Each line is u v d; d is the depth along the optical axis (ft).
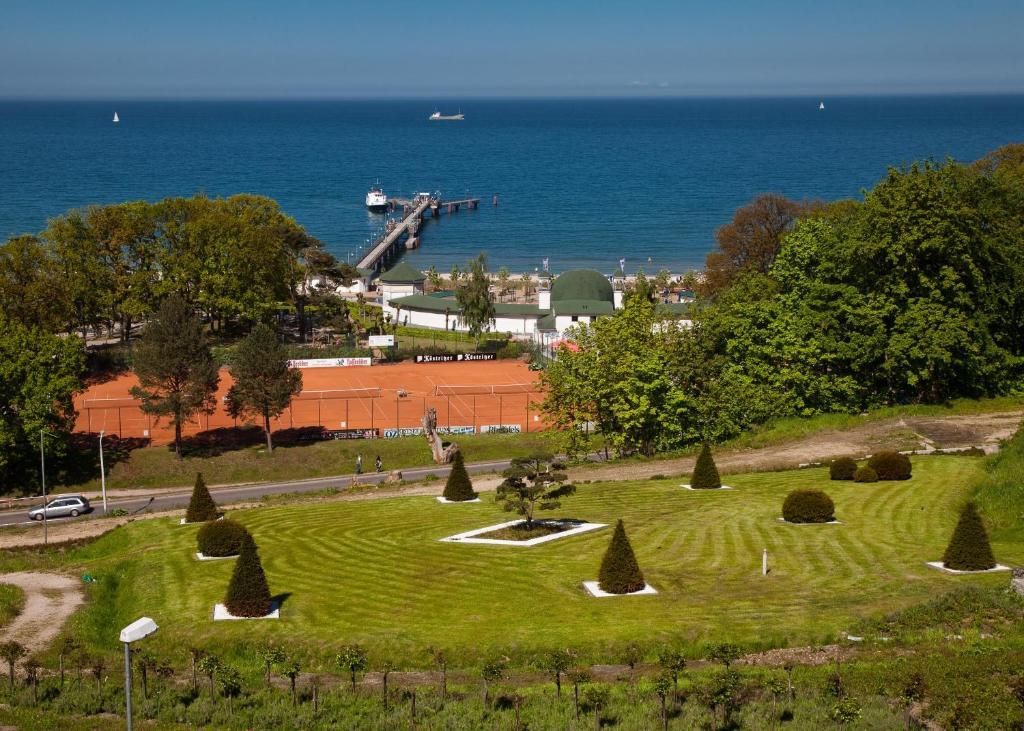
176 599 184.03
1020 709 123.95
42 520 285.84
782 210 526.16
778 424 312.09
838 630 155.43
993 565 180.65
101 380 452.76
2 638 167.32
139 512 282.97
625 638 154.71
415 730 128.06
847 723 124.36
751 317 328.90
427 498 257.14
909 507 222.69
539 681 144.56
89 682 146.61
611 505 235.40
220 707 136.98
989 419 303.68
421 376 472.03
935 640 150.20
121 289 475.72
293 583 188.44
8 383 309.63
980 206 330.34
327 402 422.82
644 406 295.48
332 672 150.92
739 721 126.62
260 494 309.22
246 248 485.56
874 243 315.37
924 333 301.22
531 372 479.41
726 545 199.21
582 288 574.15
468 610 169.89
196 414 395.14
